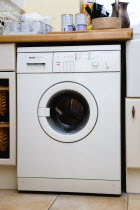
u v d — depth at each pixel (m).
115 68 1.70
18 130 1.80
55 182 1.76
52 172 1.76
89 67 1.72
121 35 1.71
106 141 1.71
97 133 1.72
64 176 1.75
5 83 1.99
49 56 1.78
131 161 1.72
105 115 1.71
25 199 1.68
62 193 1.79
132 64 1.71
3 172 1.88
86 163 1.73
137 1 2.65
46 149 1.77
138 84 1.71
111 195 1.74
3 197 1.72
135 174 1.77
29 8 2.57
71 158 1.74
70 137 1.73
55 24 2.55
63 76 1.75
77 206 1.56
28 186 1.79
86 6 2.46
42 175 1.77
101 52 1.73
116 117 1.70
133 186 1.77
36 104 1.78
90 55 1.73
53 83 1.76
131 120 1.71
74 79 1.74
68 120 1.86
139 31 2.30
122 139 1.96
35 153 1.78
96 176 1.72
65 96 1.81
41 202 1.63
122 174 2.02
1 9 2.16
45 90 1.77
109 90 1.71
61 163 1.75
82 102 1.79
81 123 1.81
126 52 1.74
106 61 1.71
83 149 1.73
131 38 1.79
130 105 1.71
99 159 1.72
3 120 1.94
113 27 1.97
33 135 1.78
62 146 1.75
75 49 1.76
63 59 1.76
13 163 1.82
